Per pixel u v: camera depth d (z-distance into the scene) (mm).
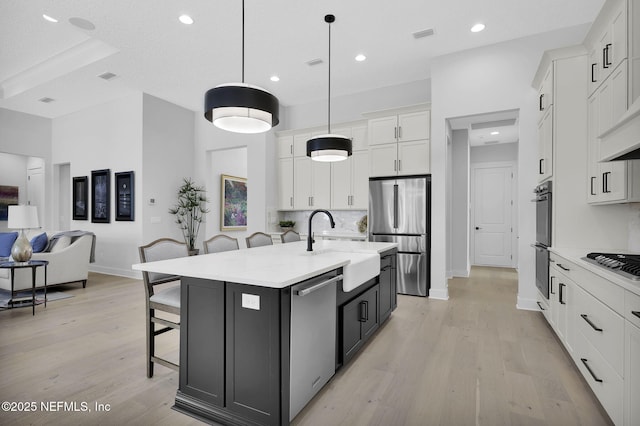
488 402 1879
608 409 1641
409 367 2305
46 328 3057
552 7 3152
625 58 2107
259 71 4539
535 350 2584
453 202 5812
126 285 4875
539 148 3492
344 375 2193
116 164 5637
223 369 1708
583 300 2041
